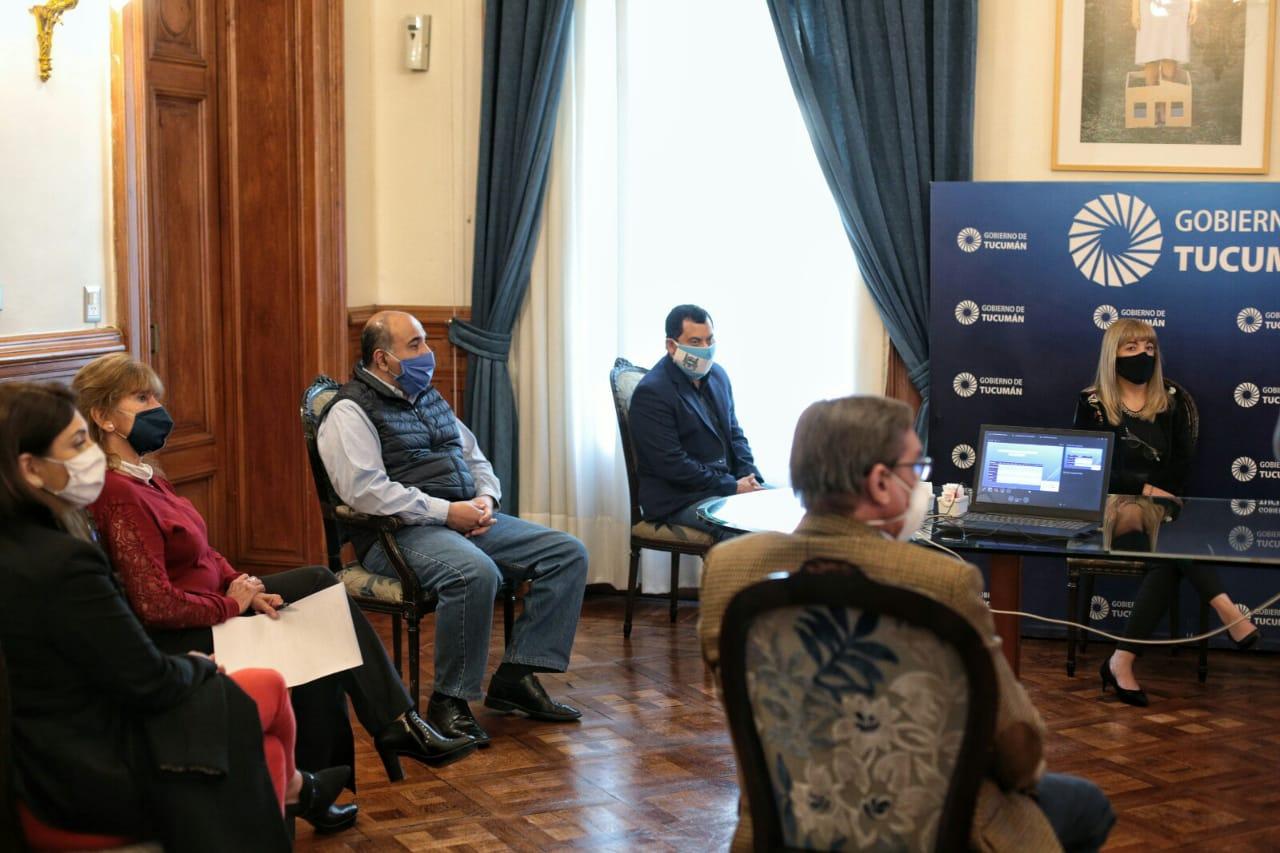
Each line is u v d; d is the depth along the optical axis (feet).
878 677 5.60
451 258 17.19
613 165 16.65
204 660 7.57
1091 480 10.29
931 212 15.17
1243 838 9.71
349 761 10.04
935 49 15.49
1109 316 14.90
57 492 7.07
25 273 11.64
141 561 8.96
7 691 6.61
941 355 15.23
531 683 12.34
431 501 12.05
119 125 12.65
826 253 16.21
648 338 16.81
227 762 7.23
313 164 15.58
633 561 15.15
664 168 16.53
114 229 12.73
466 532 12.39
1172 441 13.67
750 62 16.24
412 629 11.75
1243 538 9.74
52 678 6.93
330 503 12.15
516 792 10.55
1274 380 14.61
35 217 11.73
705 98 16.39
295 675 9.27
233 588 9.67
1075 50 15.60
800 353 16.39
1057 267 14.96
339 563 12.34
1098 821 6.77
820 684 5.70
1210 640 14.87
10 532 6.93
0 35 11.23
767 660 5.78
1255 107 15.42
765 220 16.35
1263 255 14.57
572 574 12.36
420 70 16.99
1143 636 13.00
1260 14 15.29
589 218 16.70
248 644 9.33
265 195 15.75
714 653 6.15
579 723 12.26
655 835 9.70
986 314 15.12
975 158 15.98
